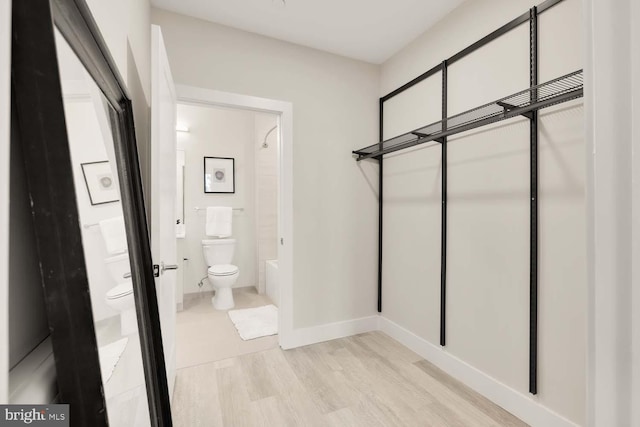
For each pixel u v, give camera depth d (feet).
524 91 4.58
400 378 6.87
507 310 5.88
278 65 8.14
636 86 0.90
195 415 5.62
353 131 9.18
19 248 1.68
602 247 0.99
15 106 1.56
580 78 4.67
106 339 2.22
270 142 13.37
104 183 2.57
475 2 6.50
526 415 5.48
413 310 8.26
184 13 7.10
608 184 0.97
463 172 6.80
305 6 6.88
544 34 5.22
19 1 1.44
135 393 3.00
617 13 0.94
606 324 0.98
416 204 8.16
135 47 4.82
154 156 4.52
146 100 5.93
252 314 10.75
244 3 6.77
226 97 7.51
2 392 1.18
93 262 2.11
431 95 7.66
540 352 5.33
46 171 1.52
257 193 13.35
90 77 2.36
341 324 9.06
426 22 7.47
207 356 7.81
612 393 0.97
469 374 6.57
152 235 4.52
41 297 1.90
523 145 5.62
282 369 7.21
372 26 7.62
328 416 5.62
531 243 5.41
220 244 12.50
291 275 8.36
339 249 9.04
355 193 9.24
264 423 5.43
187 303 11.95
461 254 6.84
